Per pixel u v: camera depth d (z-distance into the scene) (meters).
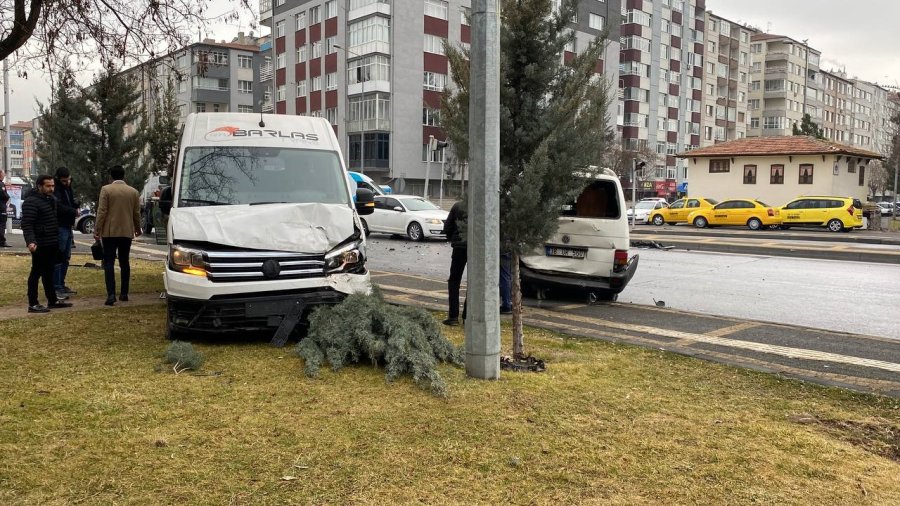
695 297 11.58
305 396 4.98
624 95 70.50
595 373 5.94
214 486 3.49
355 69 51.66
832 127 118.06
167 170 31.03
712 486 3.70
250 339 6.77
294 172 7.33
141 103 17.70
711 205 35.84
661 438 4.39
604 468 3.88
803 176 39.84
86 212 23.34
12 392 4.91
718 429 4.60
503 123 5.93
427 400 4.95
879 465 4.09
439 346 6.00
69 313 8.16
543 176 5.82
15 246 17.03
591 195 9.99
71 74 9.34
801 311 10.26
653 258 18.72
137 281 11.12
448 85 6.34
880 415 5.03
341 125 53.12
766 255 19.80
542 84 6.04
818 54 109.94
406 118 50.91
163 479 3.55
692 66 78.94
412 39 50.75
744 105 92.44
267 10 63.25
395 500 3.40
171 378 5.37
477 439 4.23
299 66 57.66
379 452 3.99
